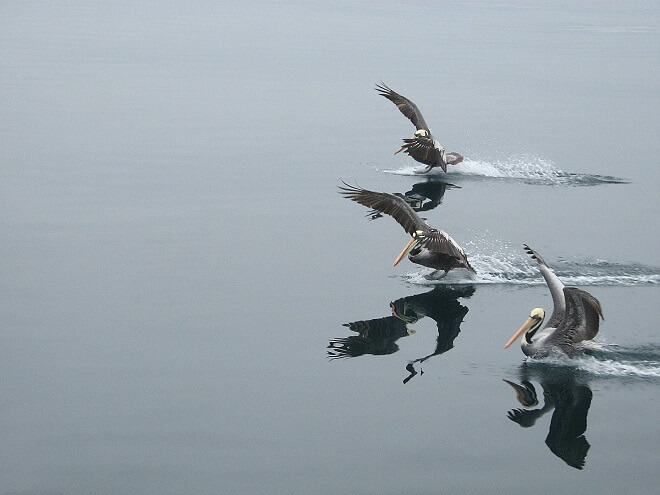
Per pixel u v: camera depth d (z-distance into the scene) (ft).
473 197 90.68
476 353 55.72
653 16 329.72
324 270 69.10
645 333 57.57
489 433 46.91
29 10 286.87
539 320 54.60
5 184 90.89
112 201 85.87
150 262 69.77
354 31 246.27
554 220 82.94
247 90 148.66
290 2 346.33
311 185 93.66
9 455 44.45
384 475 43.19
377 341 57.16
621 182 97.09
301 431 46.85
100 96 139.54
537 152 110.01
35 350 54.95
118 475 43.04
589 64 192.24
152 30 236.63
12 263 68.85
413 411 48.85
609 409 49.14
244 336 57.41
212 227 78.79
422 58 194.29
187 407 48.93
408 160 105.91
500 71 178.19
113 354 54.60
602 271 69.31
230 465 43.86
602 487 42.42
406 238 77.05
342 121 126.93
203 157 104.27
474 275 68.18
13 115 123.95
